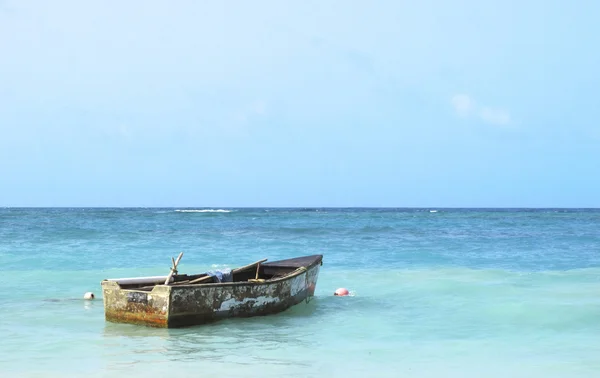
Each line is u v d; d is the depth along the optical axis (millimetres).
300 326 13102
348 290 17984
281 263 16125
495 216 92000
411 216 89438
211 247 30547
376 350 11086
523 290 17797
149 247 30234
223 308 12797
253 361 10211
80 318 13633
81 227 47344
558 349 11258
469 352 10992
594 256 27312
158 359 10273
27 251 27719
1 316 13852
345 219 71688
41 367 9773
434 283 19219
